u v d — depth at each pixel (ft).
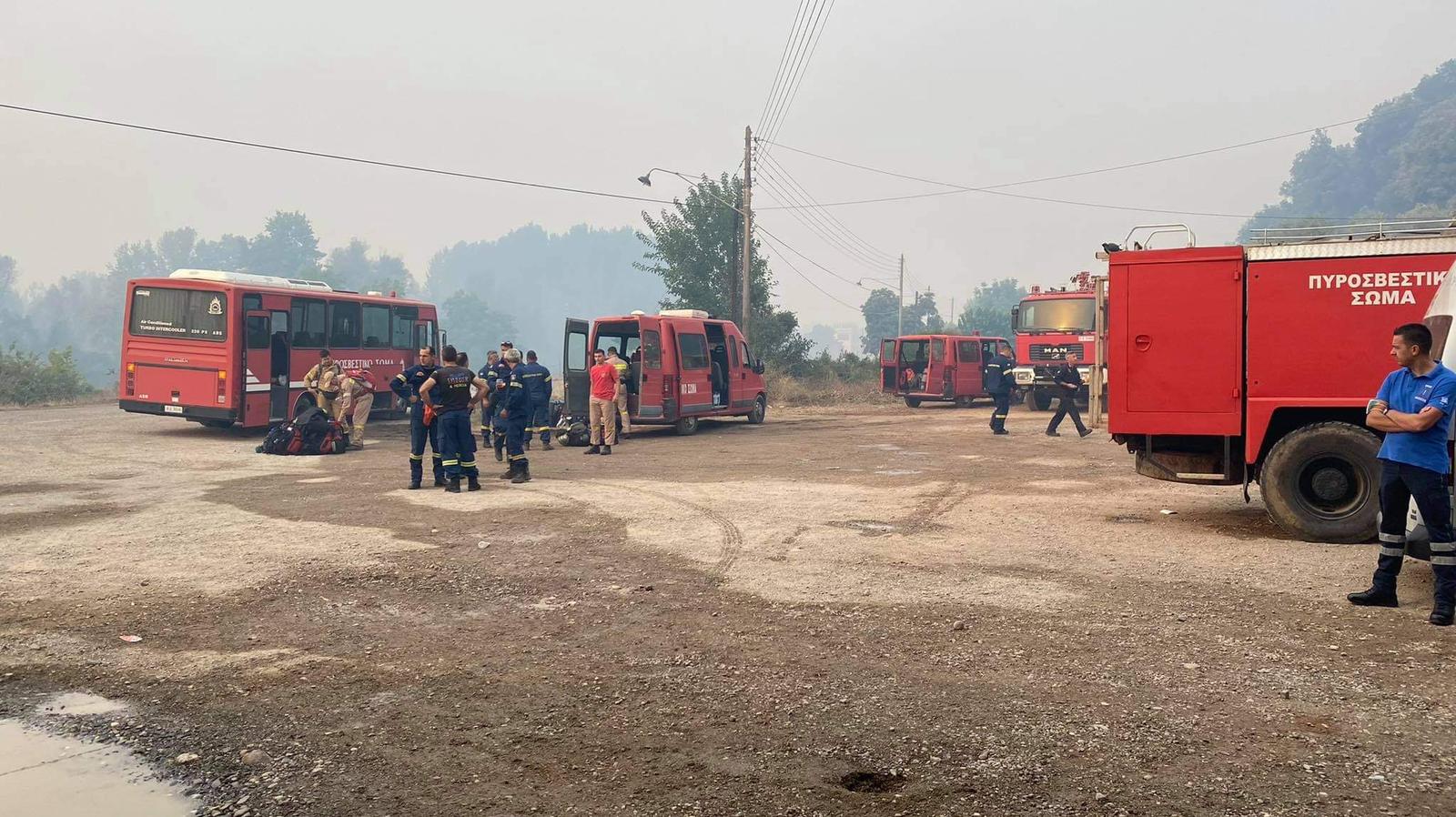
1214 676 16.83
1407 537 21.80
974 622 20.34
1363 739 13.98
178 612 21.16
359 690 16.40
